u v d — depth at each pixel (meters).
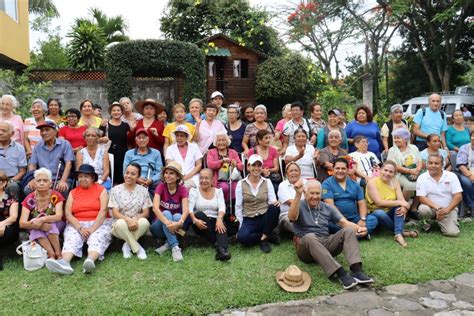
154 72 12.27
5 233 4.29
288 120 6.40
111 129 5.70
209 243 4.92
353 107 14.04
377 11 19.58
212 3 17.36
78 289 3.68
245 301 3.50
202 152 5.90
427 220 5.39
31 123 5.62
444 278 3.96
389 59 23.52
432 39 18.97
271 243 4.89
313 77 15.33
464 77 16.94
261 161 4.78
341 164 4.87
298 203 4.24
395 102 22.31
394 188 5.14
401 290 3.72
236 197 4.83
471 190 5.85
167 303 3.42
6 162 5.00
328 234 4.40
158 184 4.99
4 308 3.36
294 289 3.68
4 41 9.70
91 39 12.76
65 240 4.29
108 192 4.88
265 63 15.20
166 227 4.44
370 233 5.06
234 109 6.12
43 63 17.08
